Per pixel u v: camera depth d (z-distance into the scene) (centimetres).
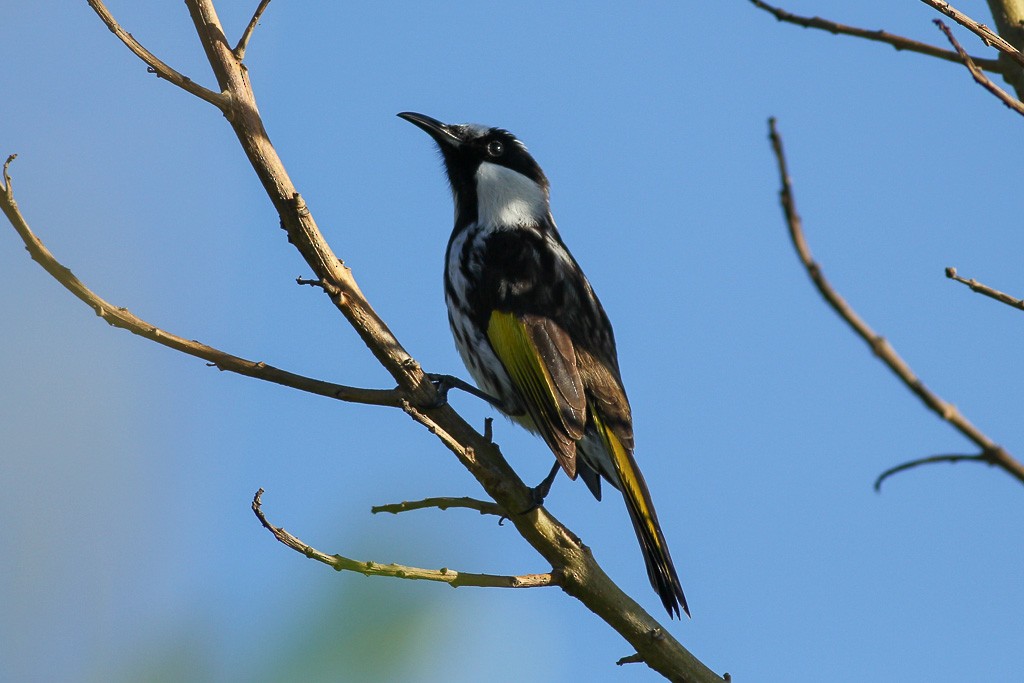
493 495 892
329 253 933
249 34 916
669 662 904
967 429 501
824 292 487
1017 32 839
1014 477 506
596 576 906
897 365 492
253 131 905
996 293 775
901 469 542
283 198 909
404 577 839
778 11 769
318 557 825
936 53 737
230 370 913
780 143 492
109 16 873
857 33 755
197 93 891
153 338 890
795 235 489
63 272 872
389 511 896
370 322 946
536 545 908
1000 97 705
